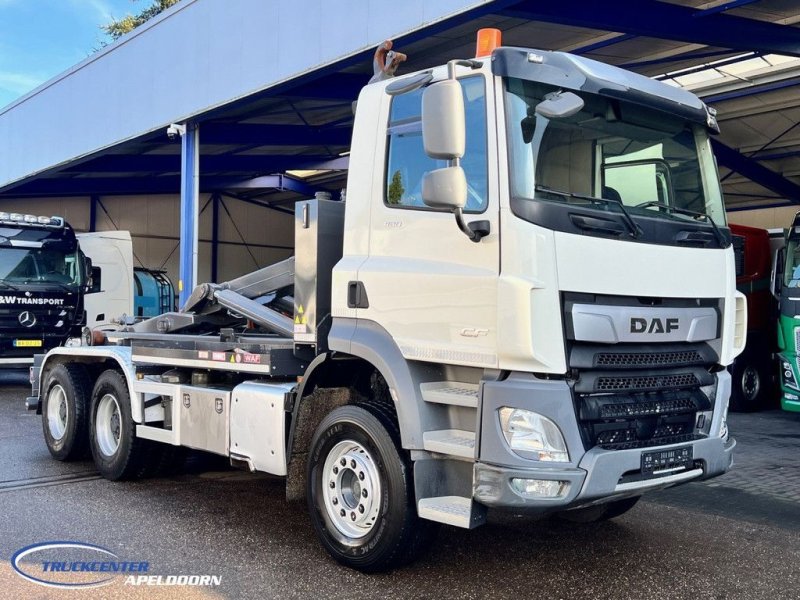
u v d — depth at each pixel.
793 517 6.16
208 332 7.41
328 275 5.18
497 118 4.17
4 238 13.91
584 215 4.18
